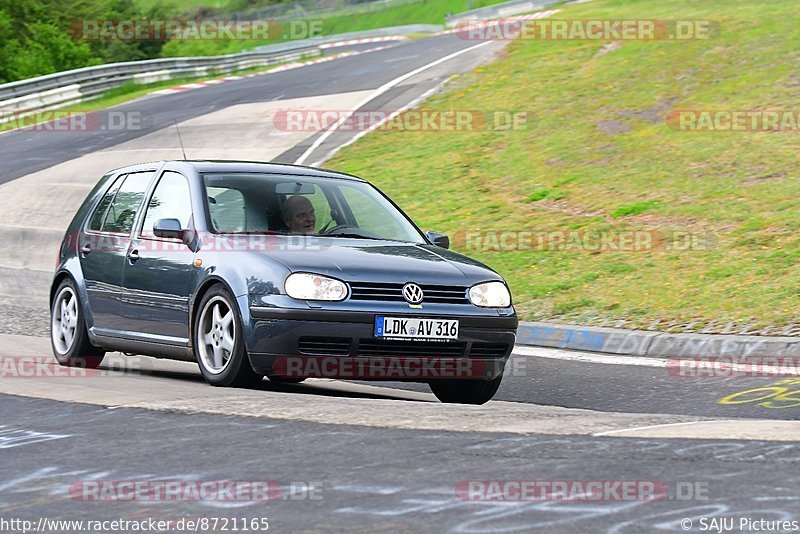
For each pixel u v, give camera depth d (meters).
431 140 81.19
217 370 27.61
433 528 14.51
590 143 71.25
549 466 17.95
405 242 29.91
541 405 28.42
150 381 29.14
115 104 131.88
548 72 92.94
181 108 119.56
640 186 61.00
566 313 44.19
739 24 93.38
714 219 53.53
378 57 140.25
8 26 191.75
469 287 27.45
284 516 15.23
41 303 54.72
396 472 17.61
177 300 29.05
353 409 23.02
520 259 52.75
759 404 27.88
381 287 26.56
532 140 75.19
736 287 43.81
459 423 21.69
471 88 94.62
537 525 14.58
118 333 31.59
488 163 72.38
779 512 15.20
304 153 85.62
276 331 26.03
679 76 81.25
